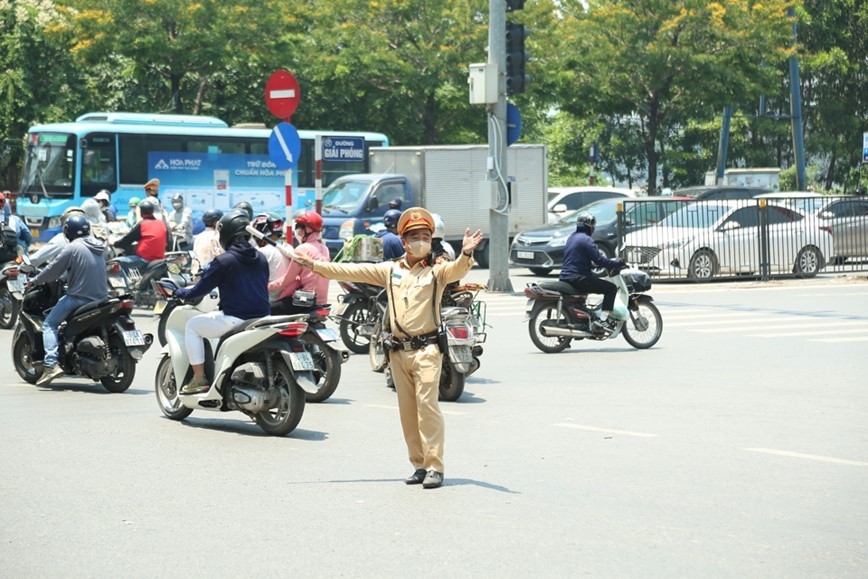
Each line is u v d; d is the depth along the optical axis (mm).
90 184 44625
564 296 21625
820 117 81000
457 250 45250
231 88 63375
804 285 36750
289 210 27875
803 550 8844
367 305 21359
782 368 19547
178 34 56281
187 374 14578
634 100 61188
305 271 17609
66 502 10492
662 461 12219
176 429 14242
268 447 13078
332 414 15281
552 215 48344
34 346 17562
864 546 8961
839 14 80500
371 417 15047
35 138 44906
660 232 37281
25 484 11234
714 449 12859
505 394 16859
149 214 26938
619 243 37250
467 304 16781
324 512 10078
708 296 33250
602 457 12438
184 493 10828
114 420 14875
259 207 48562
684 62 58469
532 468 11891
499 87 31781
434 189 44438
